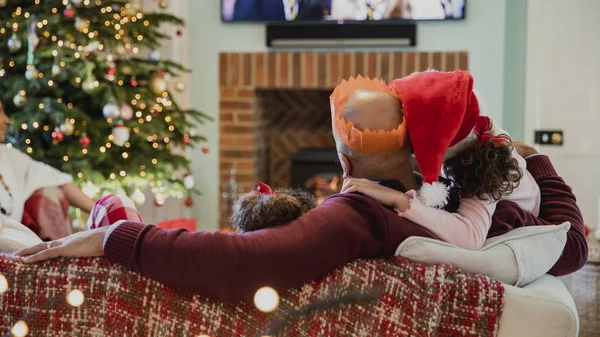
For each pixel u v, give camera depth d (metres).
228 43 4.75
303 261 1.45
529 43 4.46
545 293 1.48
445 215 1.55
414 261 1.51
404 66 4.62
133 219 1.77
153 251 1.46
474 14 4.55
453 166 1.61
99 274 1.52
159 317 1.50
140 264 1.47
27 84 3.58
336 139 1.59
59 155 3.65
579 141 4.45
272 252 1.44
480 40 4.55
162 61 4.00
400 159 1.57
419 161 1.50
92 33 3.68
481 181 1.57
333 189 4.73
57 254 1.53
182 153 4.77
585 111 4.43
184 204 4.76
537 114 4.48
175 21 4.12
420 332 1.46
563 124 4.46
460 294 1.46
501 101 4.58
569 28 4.41
